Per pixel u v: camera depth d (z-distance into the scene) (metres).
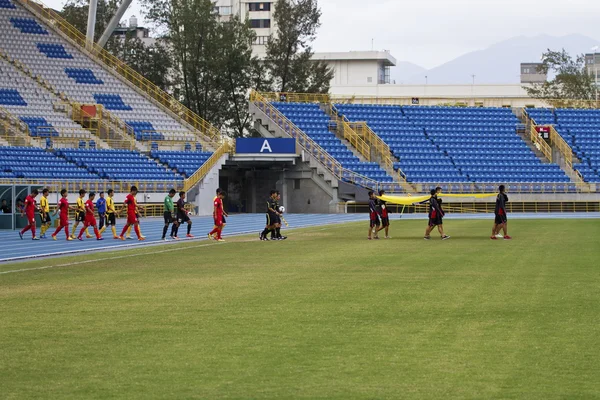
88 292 18.44
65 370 10.98
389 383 10.16
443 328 13.59
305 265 24.19
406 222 49.38
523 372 10.62
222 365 11.15
